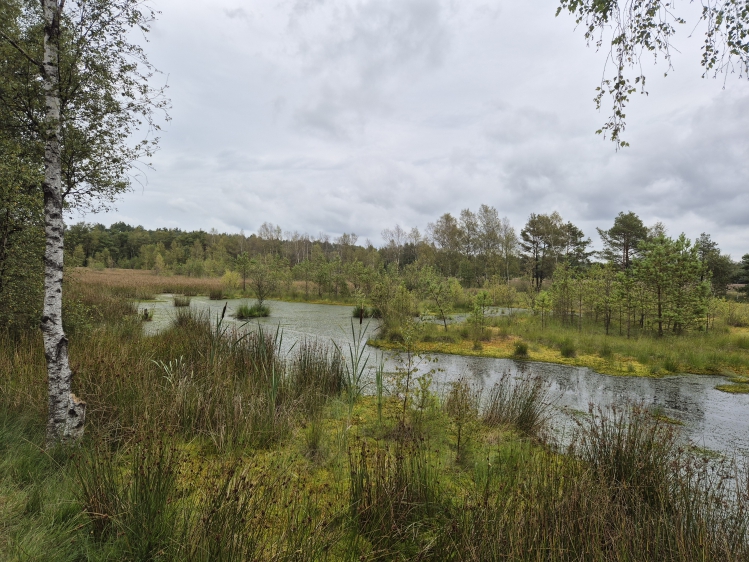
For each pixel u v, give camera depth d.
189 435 4.16
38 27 4.89
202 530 2.17
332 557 2.48
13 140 5.49
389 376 7.71
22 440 3.46
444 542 2.45
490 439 4.70
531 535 2.31
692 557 2.20
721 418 6.23
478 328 13.88
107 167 6.31
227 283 30.81
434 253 50.88
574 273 20.12
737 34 3.02
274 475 3.13
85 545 2.26
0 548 2.12
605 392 7.60
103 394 4.33
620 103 3.56
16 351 5.29
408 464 3.36
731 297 31.86
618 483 3.20
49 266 3.49
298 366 6.86
